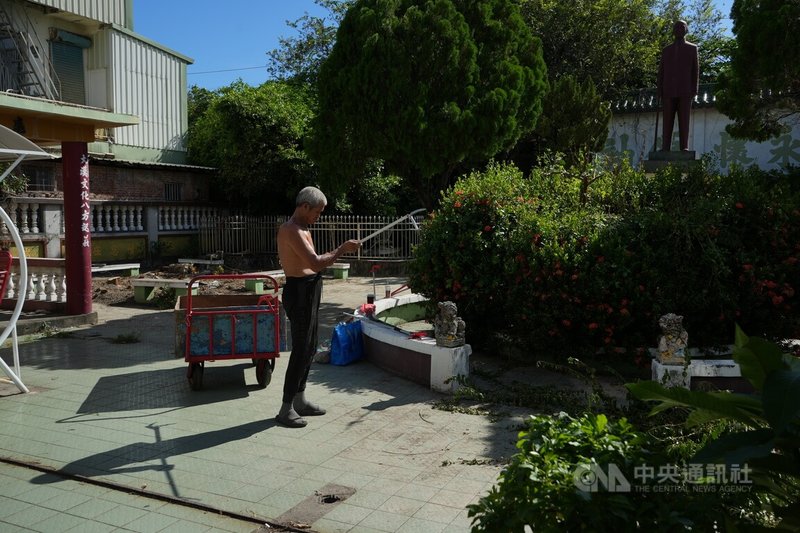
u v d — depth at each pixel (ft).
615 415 17.35
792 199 23.50
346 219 63.52
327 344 27.55
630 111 62.44
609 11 67.36
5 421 18.39
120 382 22.68
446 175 40.68
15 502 13.33
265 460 15.46
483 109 36.55
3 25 51.08
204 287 46.29
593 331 23.00
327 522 12.32
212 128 66.18
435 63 36.35
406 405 19.92
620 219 24.20
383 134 37.32
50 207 50.19
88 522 12.45
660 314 22.06
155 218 61.46
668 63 34.22
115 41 59.67
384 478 14.34
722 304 21.90
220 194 69.92
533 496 7.80
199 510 12.97
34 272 36.45
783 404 6.51
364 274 60.18
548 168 30.55
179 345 21.54
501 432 17.33
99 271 51.49
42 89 50.72
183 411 19.38
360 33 37.24
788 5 33.60
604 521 7.52
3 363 20.90
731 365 18.56
